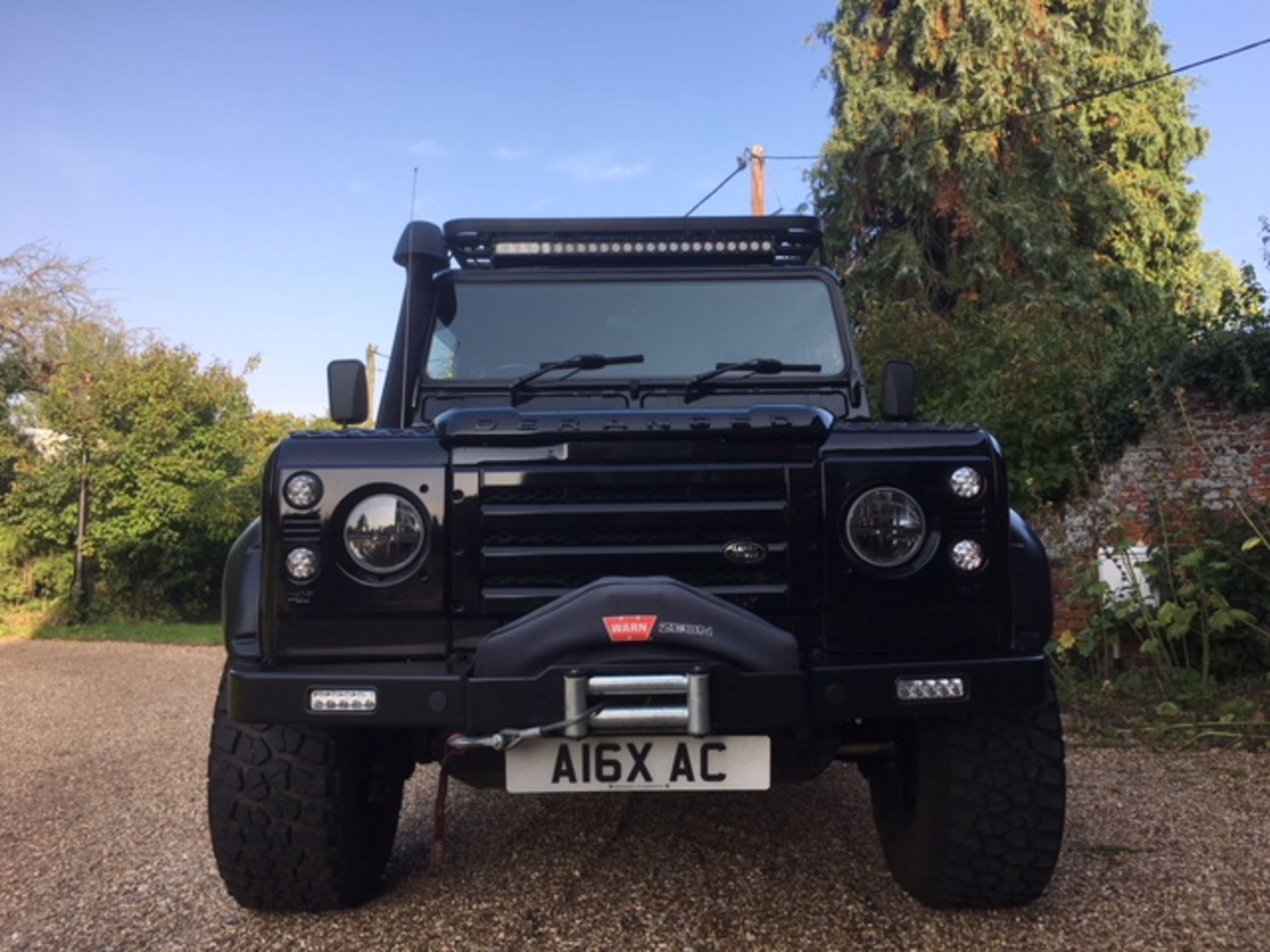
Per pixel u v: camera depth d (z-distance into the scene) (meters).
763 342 4.34
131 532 20.06
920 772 3.37
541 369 4.21
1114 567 8.12
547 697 2.89
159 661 13.20
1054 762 3.24
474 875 3.91
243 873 3.37
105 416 20.53
